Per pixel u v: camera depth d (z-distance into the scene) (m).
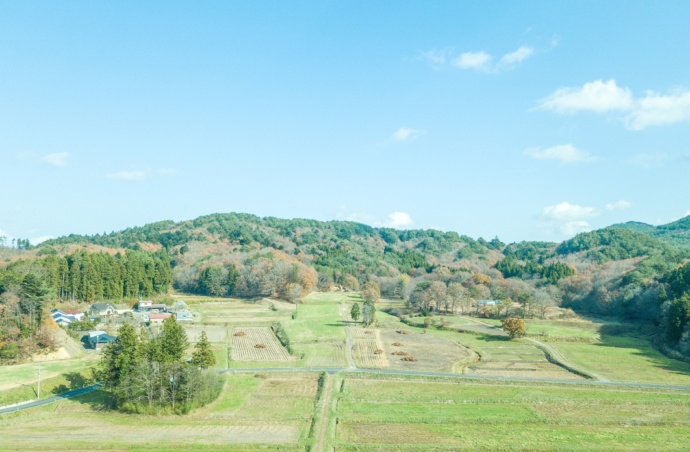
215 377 88.06
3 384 84.88
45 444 62.88
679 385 95.88
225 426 71.38
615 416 76.69
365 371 106.06
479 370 109.75
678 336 128.75
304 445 63.50
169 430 69.44
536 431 70.25
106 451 61.94
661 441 66.50
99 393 86.69
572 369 108.69
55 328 114.62
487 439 66.81
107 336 124.19
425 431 70.00
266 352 127.00
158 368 79.19
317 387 93.94
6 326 102.88
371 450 62.81
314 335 148.75
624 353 127.31
